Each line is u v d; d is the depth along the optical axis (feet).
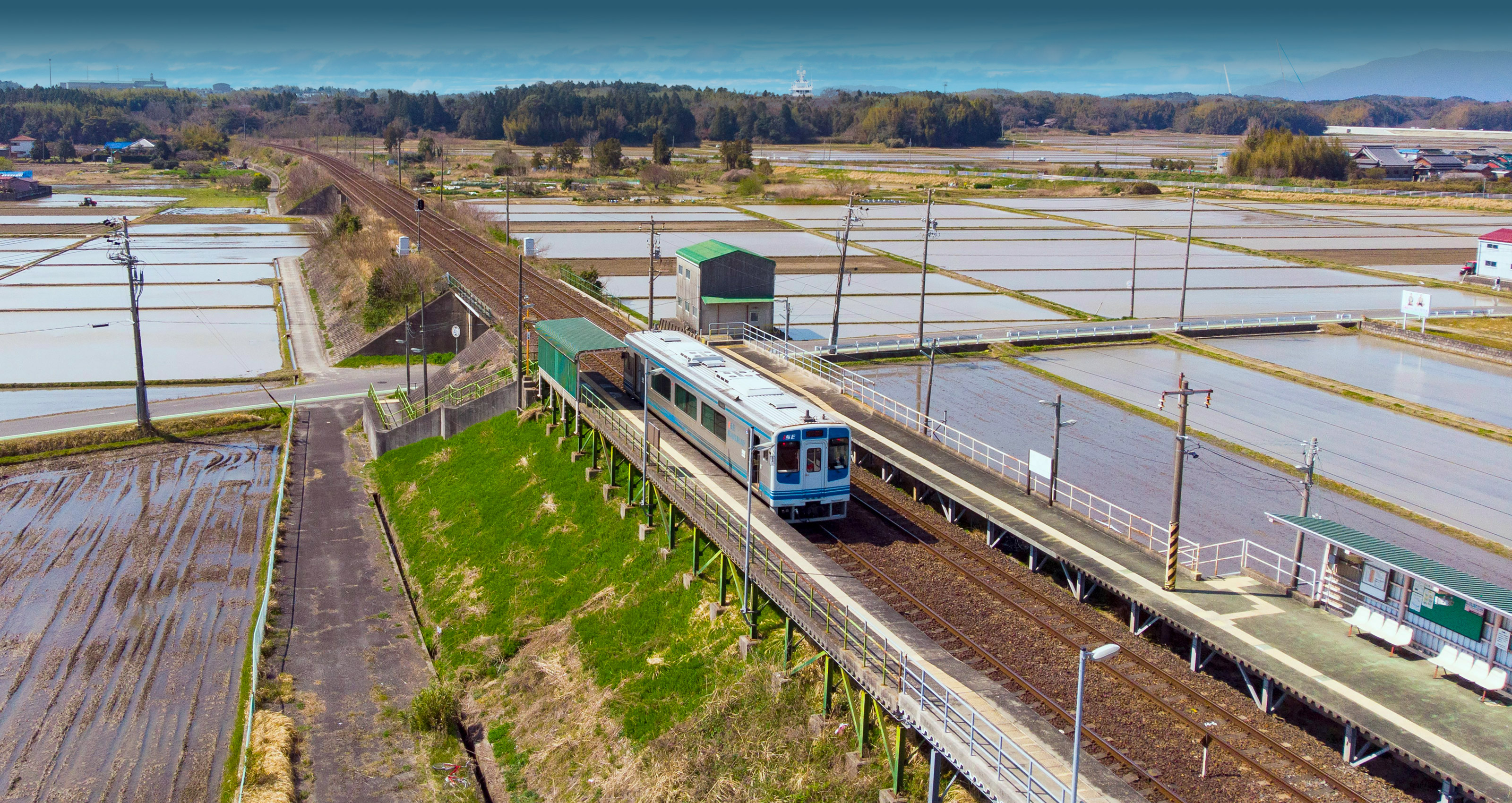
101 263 370.53
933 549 111.24
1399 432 179.83
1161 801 71.15
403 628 129.80
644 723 100.01
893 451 136.67
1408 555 88.63
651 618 114.62
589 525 136.77
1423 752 70.90
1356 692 78.79
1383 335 256.52
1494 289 312.71
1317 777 74.13
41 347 254.27
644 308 267.18
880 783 80.79
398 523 161.07
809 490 113.70
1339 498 147.02
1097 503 139.64
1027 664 88.22
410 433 185.78
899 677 79.20
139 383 194.70
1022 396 197.36
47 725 107.65
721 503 115.03
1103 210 524.11
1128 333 249.55
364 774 98.68
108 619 129.18
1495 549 129.70
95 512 162.50
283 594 136.15
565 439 159.43
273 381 232.12
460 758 102.83
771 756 88.48
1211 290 314.96
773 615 105.70
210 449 191.93
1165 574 100.12
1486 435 177.99
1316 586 94.99
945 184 639.76
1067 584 107.96
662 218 471.21
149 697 112.88
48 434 189.98
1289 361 231.09
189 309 298.35
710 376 132.26
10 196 566.36
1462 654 79.92
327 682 115.24
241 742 103.19
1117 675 87.10
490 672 118.21
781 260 358.23
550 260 323.98
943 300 293.64
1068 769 68.54
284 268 367.25
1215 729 79.82
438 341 255.29
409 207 420.77
